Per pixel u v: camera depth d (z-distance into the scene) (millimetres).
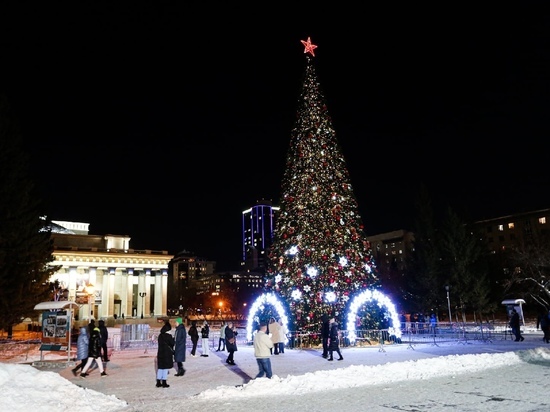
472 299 58531
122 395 14719
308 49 30797
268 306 30375
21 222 37031
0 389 12500
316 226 27562
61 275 92812
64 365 23203
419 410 11555
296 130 29875
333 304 27375
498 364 19375
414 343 29125
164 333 16672
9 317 36250
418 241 64938
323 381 15492
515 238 107000
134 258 101062
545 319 29500
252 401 13227
